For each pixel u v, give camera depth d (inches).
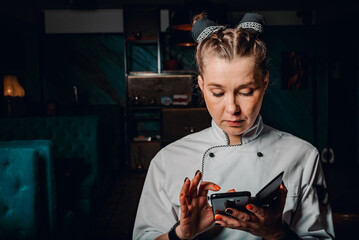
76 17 227.1
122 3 209.3
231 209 26.0
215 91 28.8
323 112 234.1
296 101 234.8
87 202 131.7
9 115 180.5
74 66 230.7
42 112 225.1
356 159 222.7
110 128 217.8
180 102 219.9
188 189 27.7
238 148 36.6
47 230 92.7
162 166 38.7
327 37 229.0
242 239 35.1
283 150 37.1
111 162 216.5
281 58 232.5
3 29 186.2
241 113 29.0
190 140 40.0
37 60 219.8
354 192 160.2
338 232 49.3
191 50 231.1
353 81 220.1
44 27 226.4
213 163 36.7
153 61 232.1
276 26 229.8
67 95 231.1
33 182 84.4
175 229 30.2
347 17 206.7
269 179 35.7
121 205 149.3
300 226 36.6
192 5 115.6
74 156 153.6
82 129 152.8
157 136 232.2
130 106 216.5
